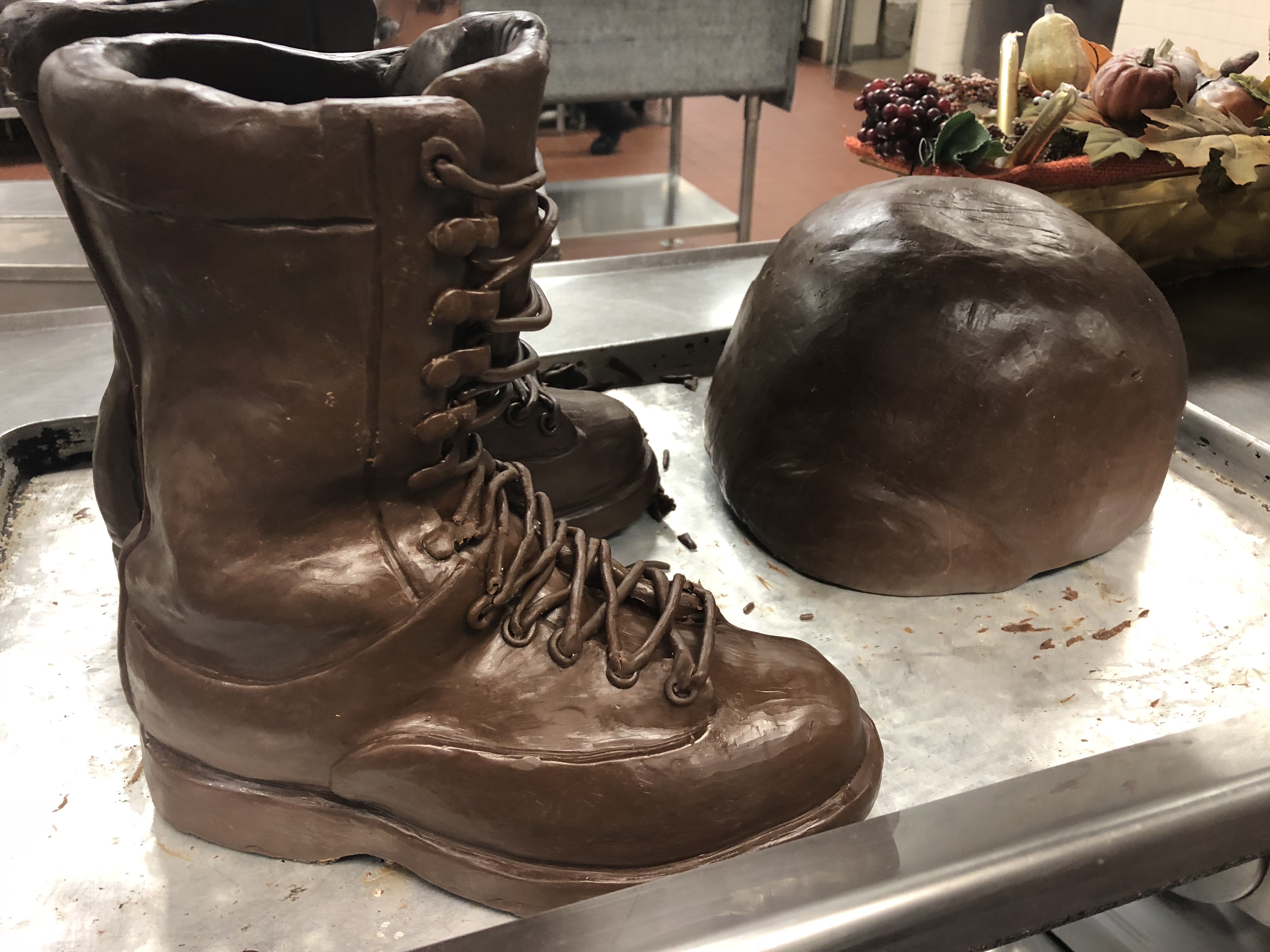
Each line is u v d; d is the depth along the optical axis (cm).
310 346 51
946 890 53
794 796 60
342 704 57
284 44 74
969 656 83
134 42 54
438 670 59
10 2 76
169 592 57
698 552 97
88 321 126
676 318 129
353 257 49
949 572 88
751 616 88
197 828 64
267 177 45
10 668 79
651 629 63
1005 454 82
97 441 70
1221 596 90
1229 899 68
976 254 83
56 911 60
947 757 74
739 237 178
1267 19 145
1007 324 81
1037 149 126
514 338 61
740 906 52
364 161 46
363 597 56
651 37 153
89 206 50
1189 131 129
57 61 49
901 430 84
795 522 91
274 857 64
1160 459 89
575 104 168
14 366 115
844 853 55
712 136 225
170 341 53
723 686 61
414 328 52
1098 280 84
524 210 55
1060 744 75
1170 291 148
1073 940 88
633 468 97
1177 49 152
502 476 63
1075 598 90
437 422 55
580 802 57
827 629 86
